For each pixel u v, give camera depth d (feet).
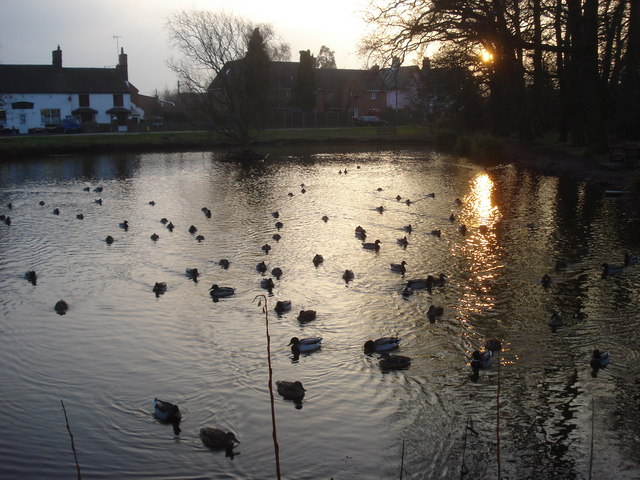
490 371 55.36
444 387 53.06
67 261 92.79
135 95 456.04
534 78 222.89
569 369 55.11
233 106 252.21
